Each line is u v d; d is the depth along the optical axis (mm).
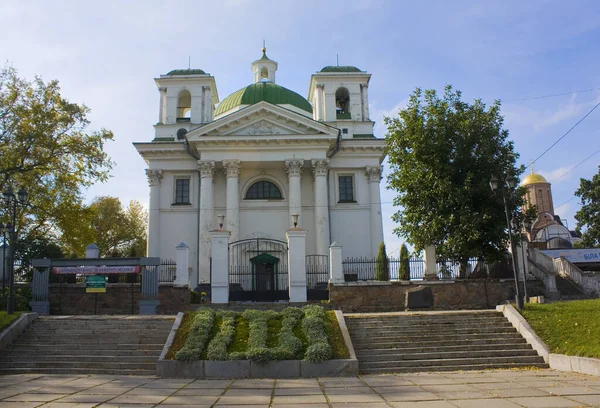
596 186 45594
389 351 15422
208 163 37406
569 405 9148
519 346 15750
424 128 26875
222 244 23375
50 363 15047
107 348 15844
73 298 23859
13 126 28844
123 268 22438
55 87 30344
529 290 25188
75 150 30547
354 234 38875
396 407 9383
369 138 40281
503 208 26250
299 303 22828
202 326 16031
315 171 37812
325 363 13891
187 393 11266
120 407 9758
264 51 48562
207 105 41781
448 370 14445
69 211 31750
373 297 23422
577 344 14562
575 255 37000
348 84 43000
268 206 38594
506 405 9289
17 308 22984
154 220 38312
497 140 27016
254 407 9617
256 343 14773
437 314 18016
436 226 25375
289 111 37781
